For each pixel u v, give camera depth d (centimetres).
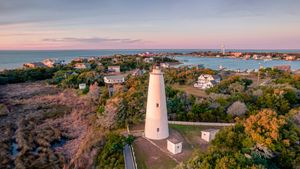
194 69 11925
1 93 9656
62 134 5528
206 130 4050
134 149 3581
